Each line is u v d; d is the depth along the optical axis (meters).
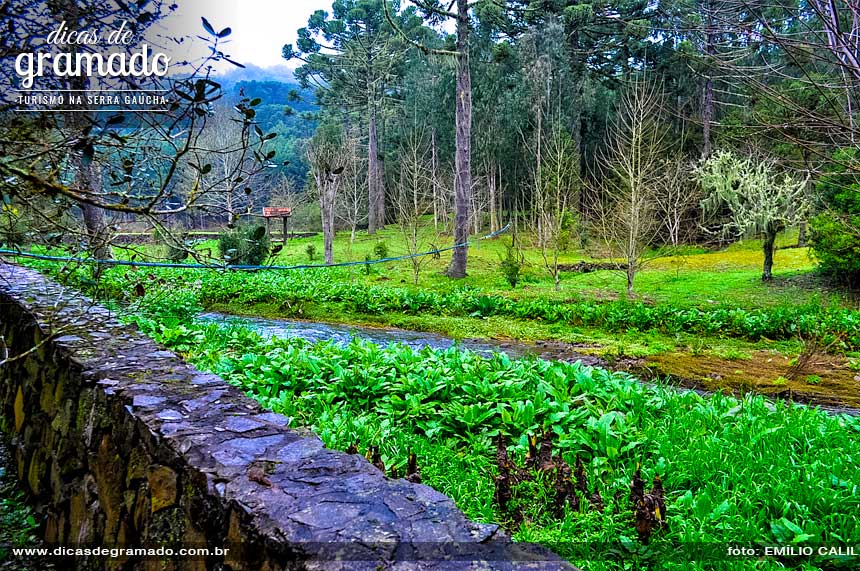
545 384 5.40
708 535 3.26
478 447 4.43
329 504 1.79
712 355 8.97
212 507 1.87
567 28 29.16
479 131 28.66
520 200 29.70
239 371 5.84
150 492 2.25
